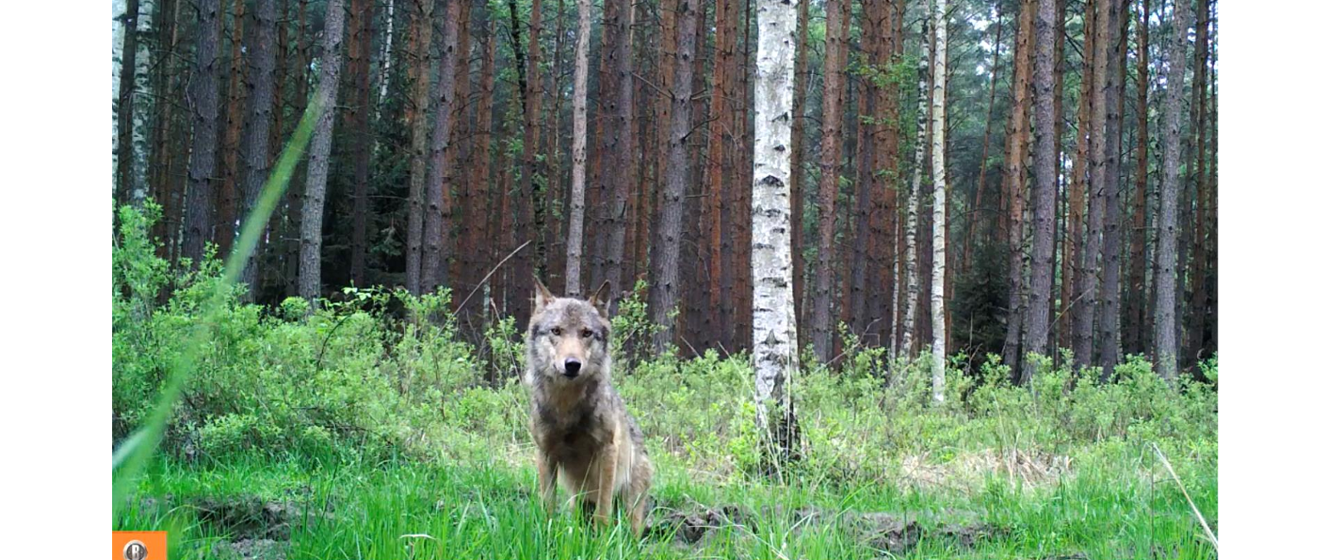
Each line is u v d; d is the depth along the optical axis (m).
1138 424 11.93
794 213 31.06
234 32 23.41
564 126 40.34
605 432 6.07
